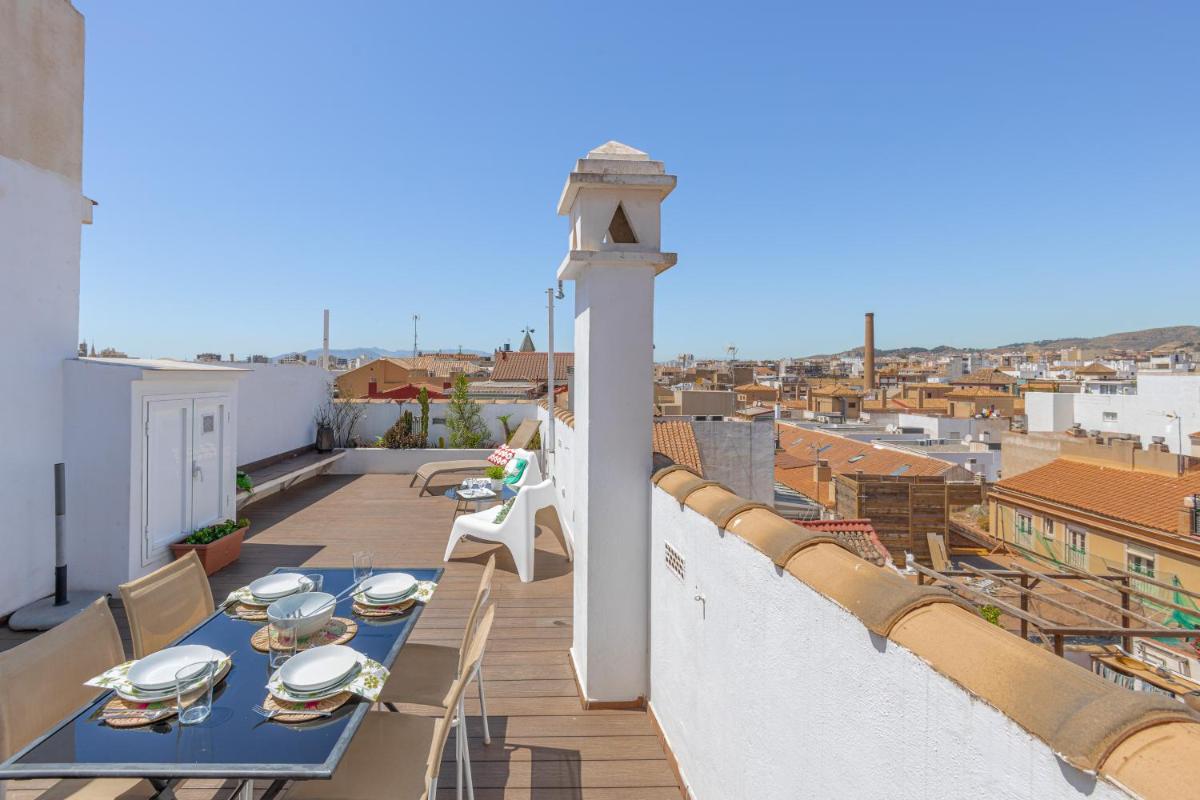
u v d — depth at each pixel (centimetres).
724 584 199
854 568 131
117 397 448
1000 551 2045
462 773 243
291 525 688
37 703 195
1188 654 732
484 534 529
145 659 199
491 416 1261
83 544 448
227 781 246
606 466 302
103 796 188
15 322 414
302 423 1014
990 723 86
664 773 256
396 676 264
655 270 305
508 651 371
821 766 134
